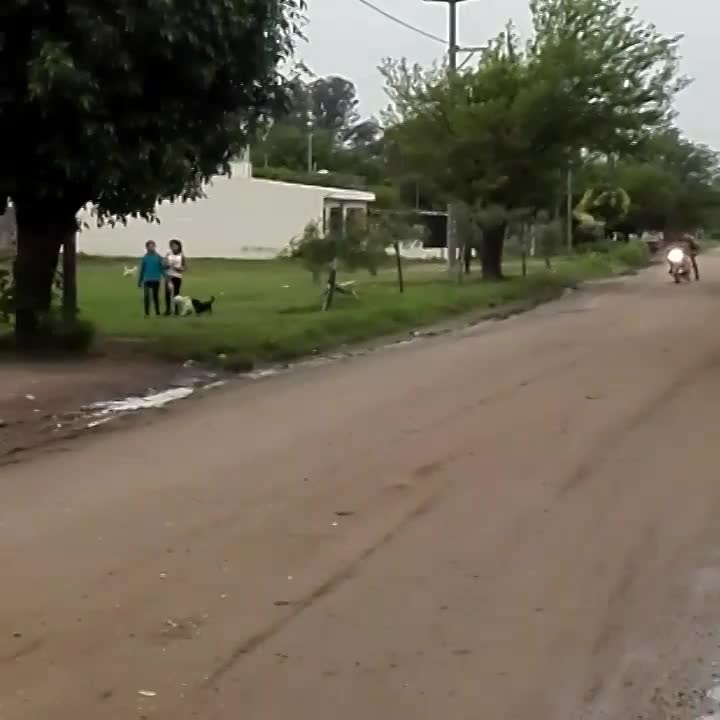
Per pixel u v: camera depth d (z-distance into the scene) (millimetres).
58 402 14398
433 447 11594
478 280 41625
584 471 10523
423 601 6969
